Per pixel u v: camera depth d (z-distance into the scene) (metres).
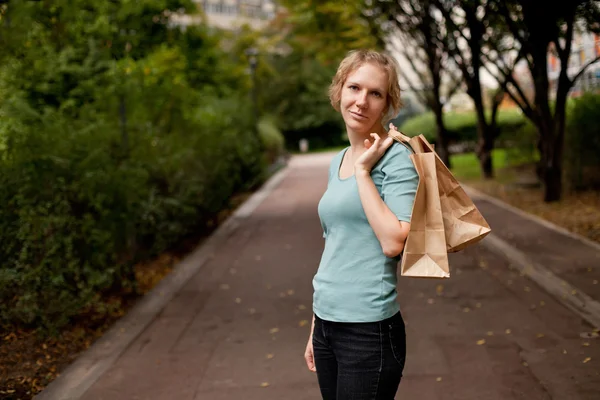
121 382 4.24
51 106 7.25
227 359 4.65
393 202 1.94
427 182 1.91
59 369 4.54
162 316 5.91
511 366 4.23
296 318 5.70
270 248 9.55
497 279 6.80
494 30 13.23
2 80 6.70
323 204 2.10
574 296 5.77
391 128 2.08
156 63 11.32
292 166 31.03
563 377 3.99
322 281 2.11
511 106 30.30
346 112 2.10
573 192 12.80
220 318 5.80
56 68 7.25
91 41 7.78
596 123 12.50
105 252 6.00
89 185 5.96
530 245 8.26
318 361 2.20
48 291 4.95
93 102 8.00
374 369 2.02
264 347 4.90
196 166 10.41
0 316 4.88
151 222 7.88
